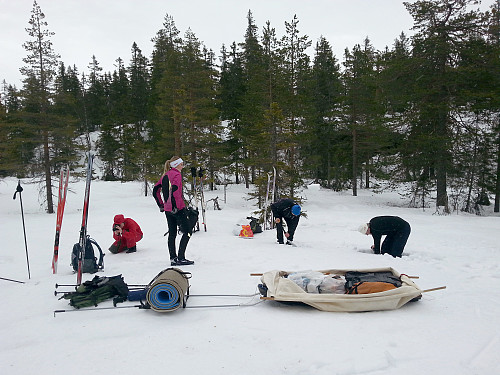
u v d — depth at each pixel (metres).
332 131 31.36
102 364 2.89
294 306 4.28
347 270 5.12
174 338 3.36
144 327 3.62
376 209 21.75
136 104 50.56
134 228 8.00
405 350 3.10
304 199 25.03
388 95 22.41
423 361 2.91
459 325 3.67
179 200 6.39
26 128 23.56
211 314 3.99
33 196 29.50
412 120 21.44
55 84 24.06
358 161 31.14
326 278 4.55
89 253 6.01
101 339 3.35
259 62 29.09
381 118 24.34
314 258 7.12
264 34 25.17
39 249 8.95
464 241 9.95
